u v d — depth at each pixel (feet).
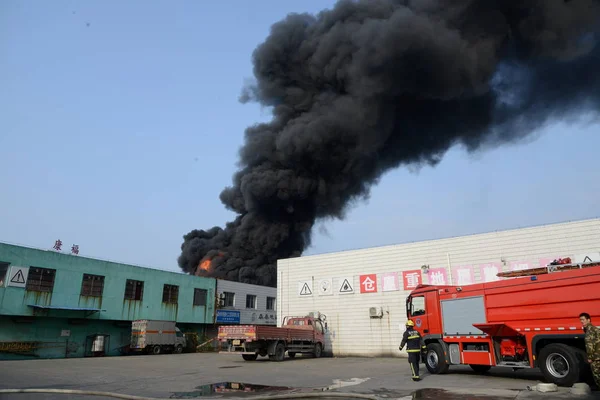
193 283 112.06
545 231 62.03
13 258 76.59
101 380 39.45
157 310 101.24
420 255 72.08
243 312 124.88
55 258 83.10
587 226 59.41
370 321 74.54
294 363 59.47
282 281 86.12
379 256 76.33
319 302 80.53
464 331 38.83
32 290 78.59
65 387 34.71
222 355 85.61
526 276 36.27
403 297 72.18
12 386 35.27
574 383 28.30
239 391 31.55
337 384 34.78
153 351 91.61
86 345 87.97
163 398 28.22
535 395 25.62
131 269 97.40
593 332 24.57
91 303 87.71
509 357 35.37
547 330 32.12
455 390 28.78
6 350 75.36
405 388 31.19
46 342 81.41
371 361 61.93
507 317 35.32
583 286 30.73
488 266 65.31
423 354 42.42
